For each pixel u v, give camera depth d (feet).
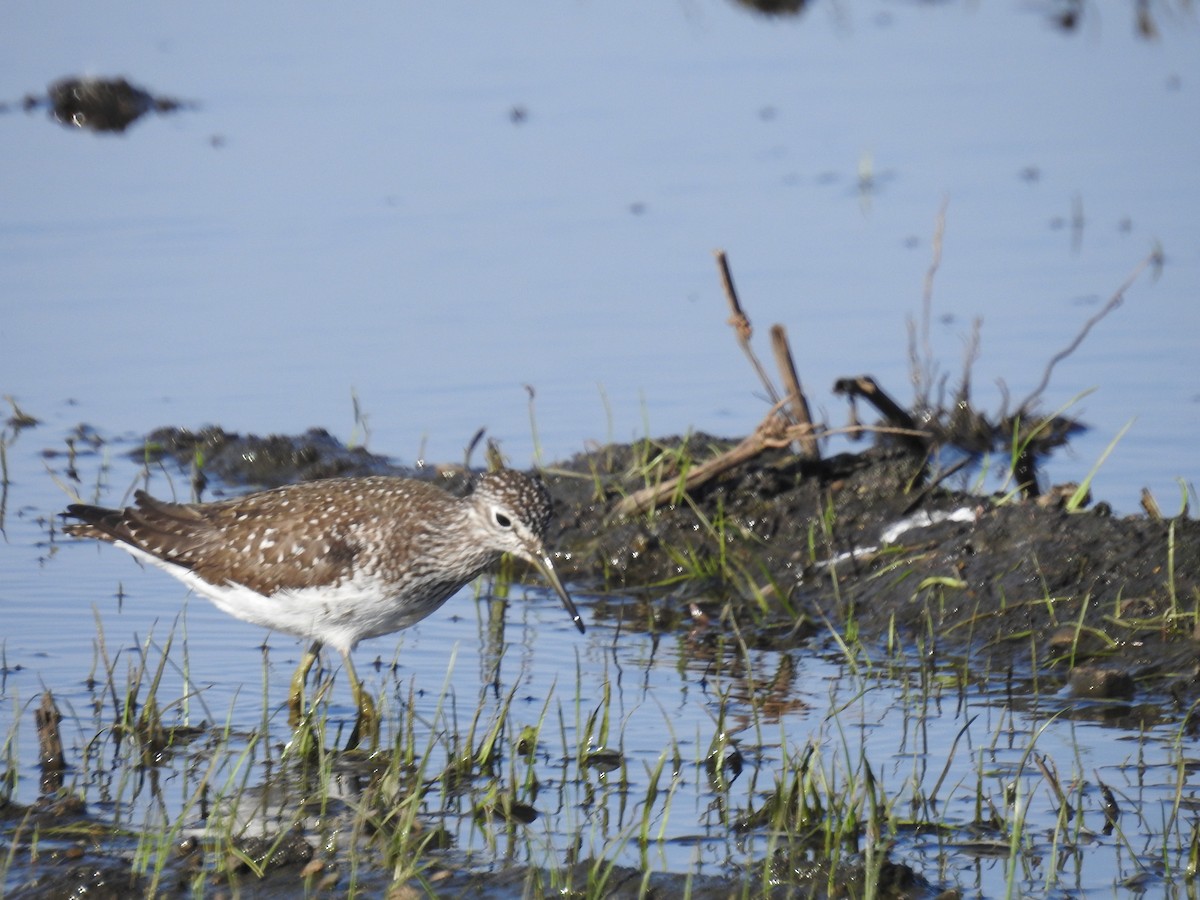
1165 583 42.45
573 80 95.25
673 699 39.63
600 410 57.88
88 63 95.76
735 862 31.12
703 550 48.96
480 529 39.68
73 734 37.11
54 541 50.14
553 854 31.50
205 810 33.47
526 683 40.91
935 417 55.72
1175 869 30.66
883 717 38.14
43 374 61.36
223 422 58.03
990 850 31.63
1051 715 37.96
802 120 88.58
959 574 44.83
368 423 57.11
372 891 30.12
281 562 38.47
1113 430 55.31
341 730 38.01
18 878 30.42
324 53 100.22
